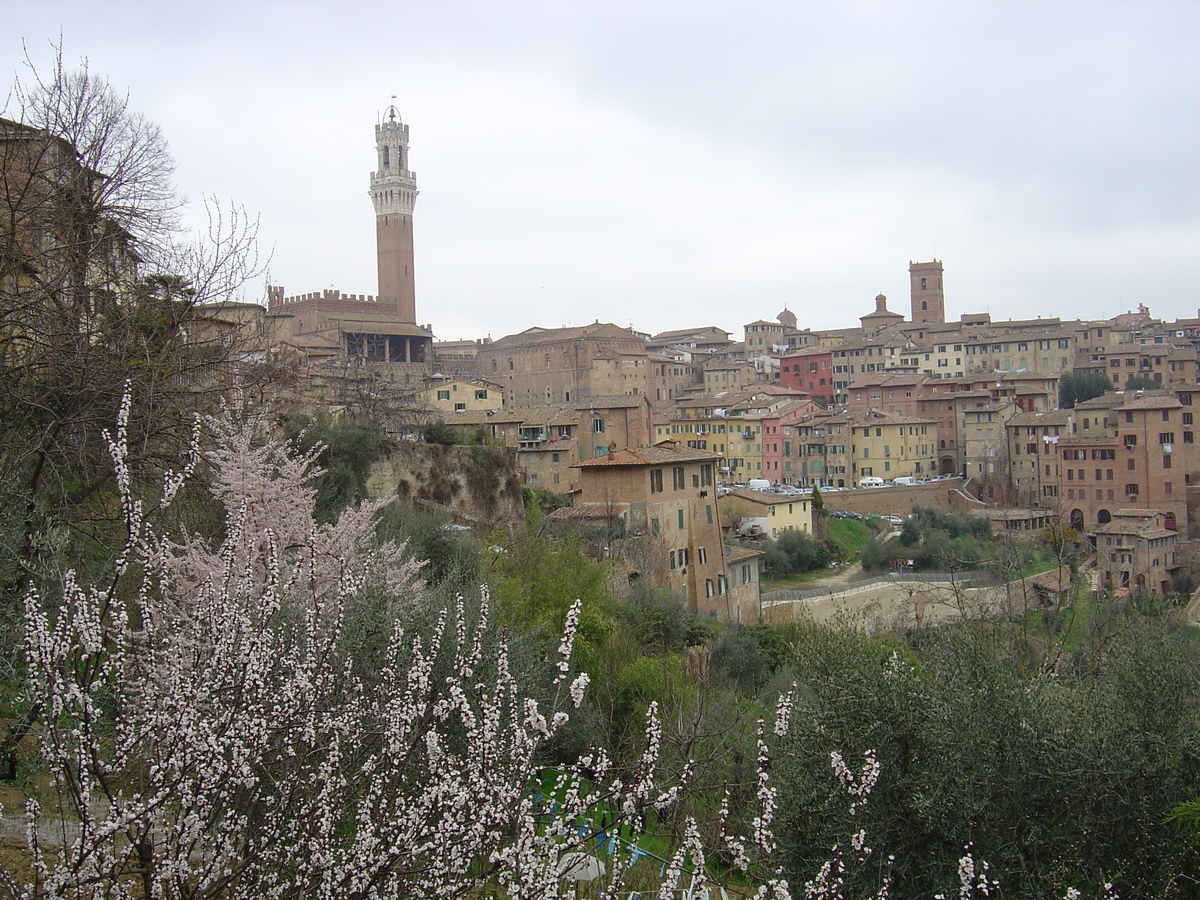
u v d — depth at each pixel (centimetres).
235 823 746
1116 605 3728
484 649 1527
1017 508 10825
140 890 827
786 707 848
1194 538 9531
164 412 2003
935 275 19225
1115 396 11469
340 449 3878
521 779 784
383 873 718
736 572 5775
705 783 1798
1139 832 1564
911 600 5900
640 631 3606
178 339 2389
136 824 696
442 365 15500
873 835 1518
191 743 704
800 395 13788
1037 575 6103
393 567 2155
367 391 6284
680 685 2744
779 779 1648
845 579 8162
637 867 1243
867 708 1647
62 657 705
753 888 1422
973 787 1542
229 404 2302
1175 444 10156
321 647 965
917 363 15088
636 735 2259
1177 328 15988
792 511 8750
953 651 1909
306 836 749
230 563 904
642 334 19912
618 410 8638
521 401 15475
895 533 9388
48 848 964
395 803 797
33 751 1088
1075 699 1748
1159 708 1611
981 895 1477
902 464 11838
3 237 2072
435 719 926
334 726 816
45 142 2316
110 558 1556
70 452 1820
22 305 1984
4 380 1791
